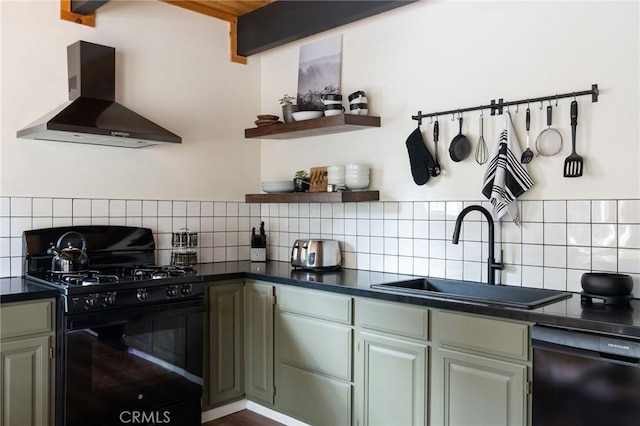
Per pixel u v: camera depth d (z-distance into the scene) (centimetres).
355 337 268
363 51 336
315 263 329
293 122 341
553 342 194
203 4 370
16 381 238
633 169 230
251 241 390
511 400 211
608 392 181
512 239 268
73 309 247
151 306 276
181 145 362
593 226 242
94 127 273
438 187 299
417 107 308
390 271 321
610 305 214
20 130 288
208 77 377
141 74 341
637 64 229
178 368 287
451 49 292
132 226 337
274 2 364
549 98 252
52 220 304
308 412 292
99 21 322
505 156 259
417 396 242
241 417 321
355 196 315
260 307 318
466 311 223
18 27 291
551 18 255
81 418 251
